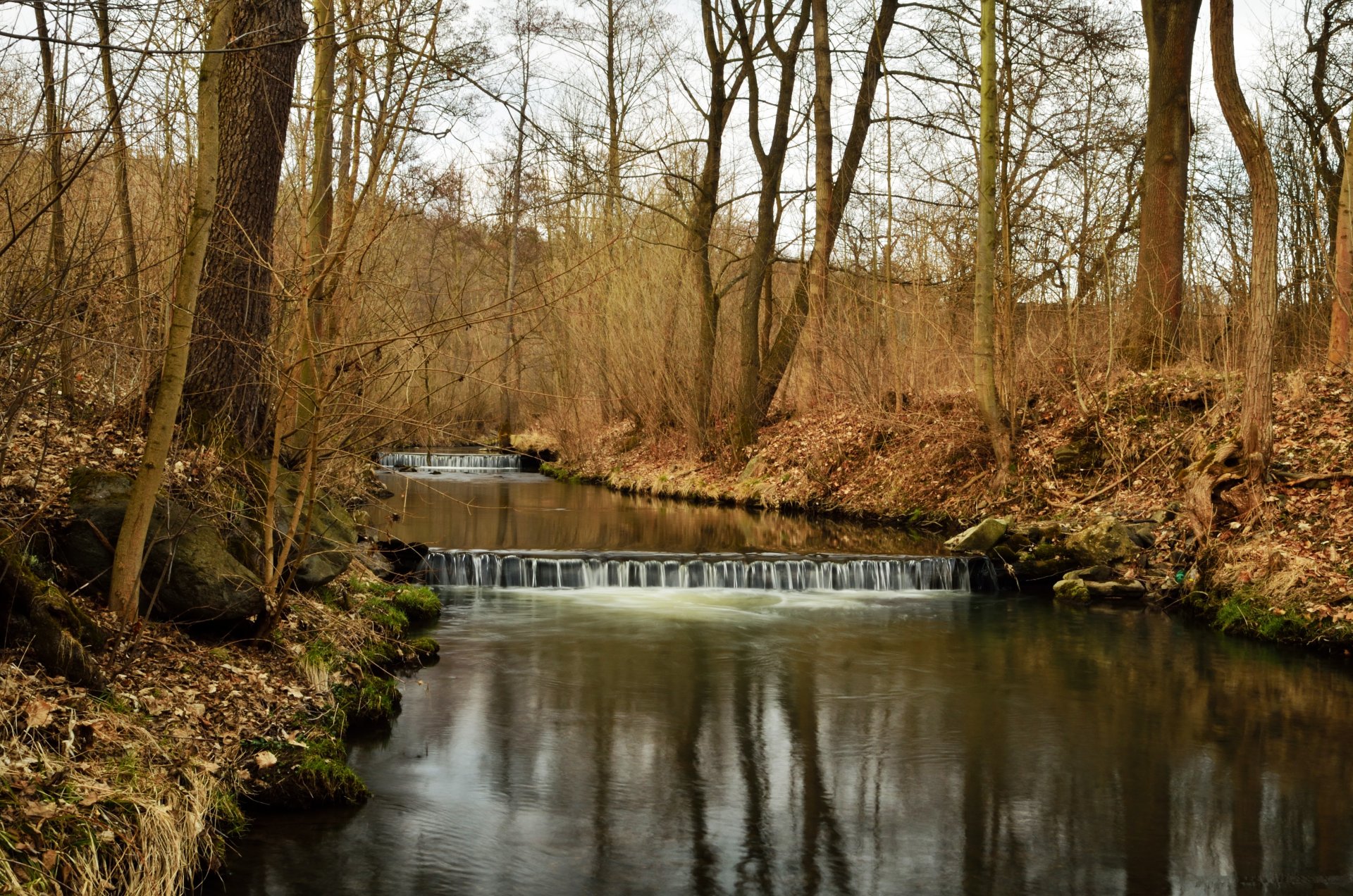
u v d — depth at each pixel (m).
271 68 9.75
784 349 26.62
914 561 16.11
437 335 8.19
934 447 21.88
